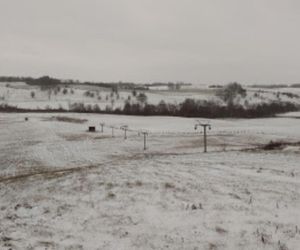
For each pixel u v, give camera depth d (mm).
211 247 9758
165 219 12016
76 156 48312
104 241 10484
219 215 12055
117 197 15008
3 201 17844
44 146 57125
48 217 13211
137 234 10891
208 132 78188
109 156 48781
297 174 18359
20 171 38219
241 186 15844
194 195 14570
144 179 17891
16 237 10898
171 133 76688
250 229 10758
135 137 70125
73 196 15953
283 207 12656
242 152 30938
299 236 10133
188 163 23000
